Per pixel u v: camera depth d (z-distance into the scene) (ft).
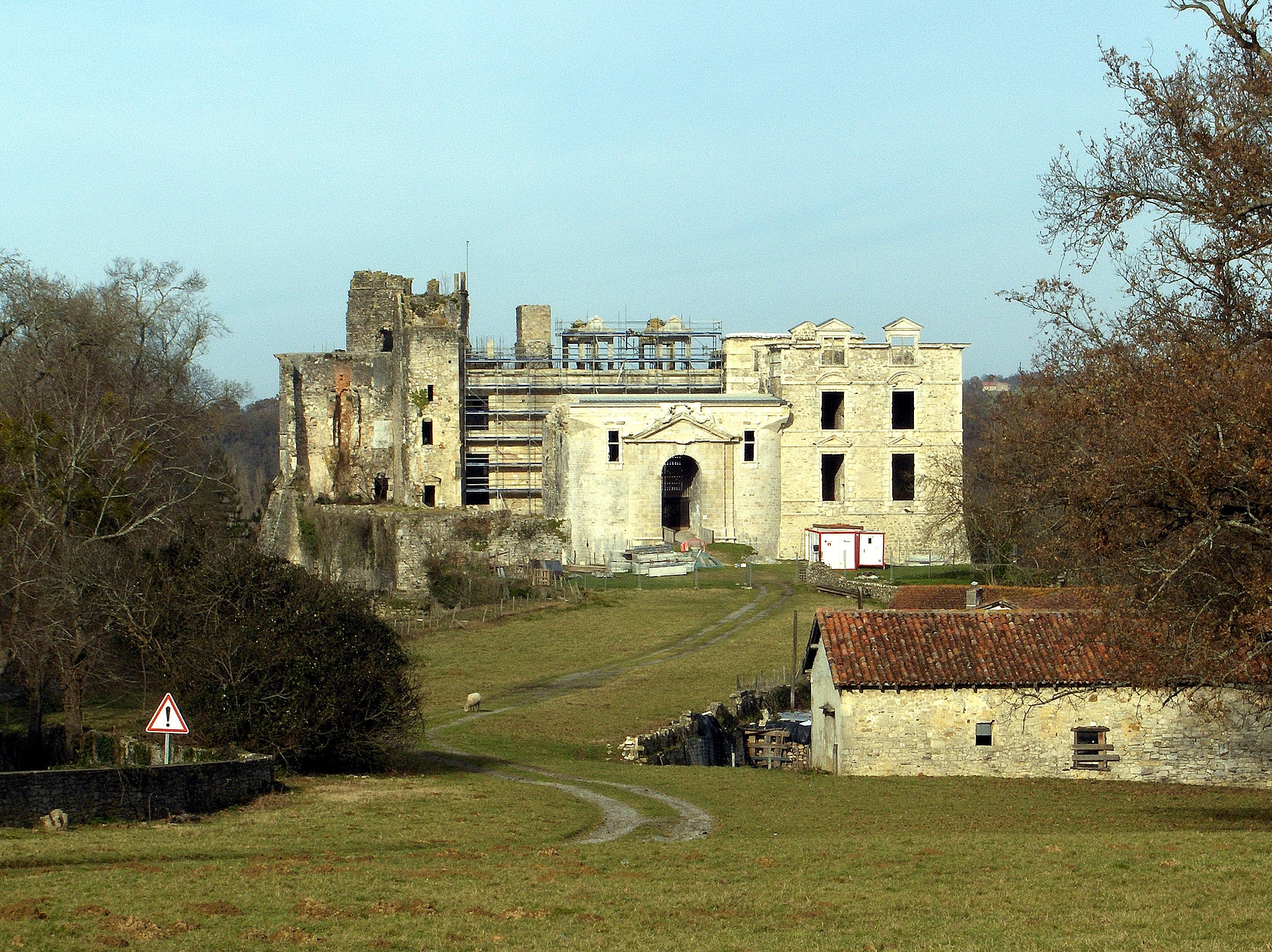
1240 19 133.49
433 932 90.12
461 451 476.95
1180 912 91.81
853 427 444.55
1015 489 252.21
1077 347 151.64
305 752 166.61
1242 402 116.98
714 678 264.93
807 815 147.64
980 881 103.91
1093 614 149.79
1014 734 177.06
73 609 179.52
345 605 176.76
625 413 426.92
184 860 115.03
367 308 511.81
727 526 433.89
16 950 83.97
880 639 183.11
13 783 127.85
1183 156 133.08
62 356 297.12
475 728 219.20
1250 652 117.19
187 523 207.21
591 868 111.55
